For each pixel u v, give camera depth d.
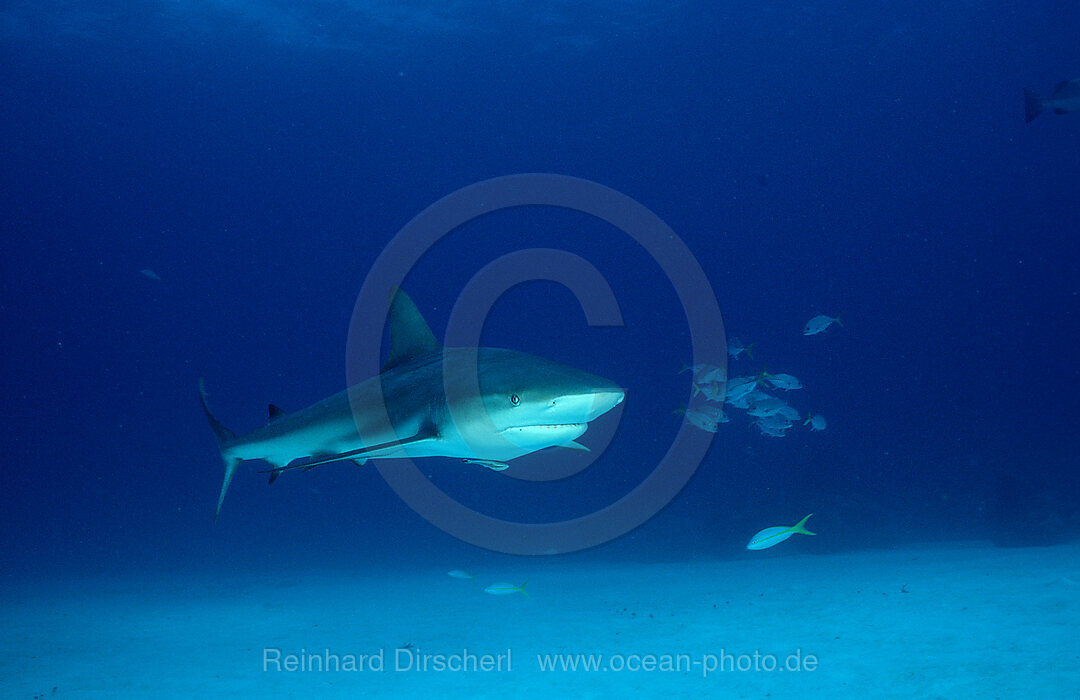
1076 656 5.70
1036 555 13.80
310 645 9.63
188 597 17.25
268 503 45.75
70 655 9.34
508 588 8.96
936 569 13.03
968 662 5.90
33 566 31.75
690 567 18.78
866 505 20.61
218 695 6.82
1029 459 38.03
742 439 30.69
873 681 5.71
